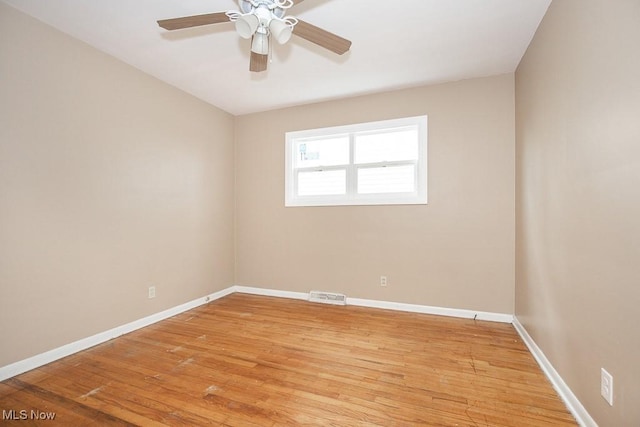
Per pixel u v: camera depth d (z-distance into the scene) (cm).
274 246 389
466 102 302
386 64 272
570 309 161
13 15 193
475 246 299
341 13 201
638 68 107
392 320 296
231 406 162
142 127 283
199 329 275
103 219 248
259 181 398
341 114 354
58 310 217
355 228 348
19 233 196
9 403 164
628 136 113
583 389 147
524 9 197
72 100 226
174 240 317
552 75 187
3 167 188
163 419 152
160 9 197
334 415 155
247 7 167
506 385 182
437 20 209
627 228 114
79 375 194
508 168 288
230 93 338
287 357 219
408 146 330
